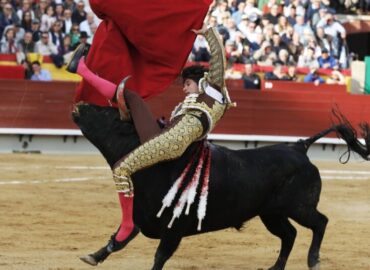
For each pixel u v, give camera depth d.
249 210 11.46
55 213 18.22
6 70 31.73
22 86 31.59
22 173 24.70
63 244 14.88
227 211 11.21
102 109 10.88
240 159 11.40
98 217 17.98
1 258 13.38
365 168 30.48
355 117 34.75
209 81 10.79
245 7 35.97
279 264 12.59
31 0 32.94
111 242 10.92
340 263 14.01
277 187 11.66
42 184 22.59
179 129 10.45
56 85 31.91
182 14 11.02
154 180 10.67
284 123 34.31
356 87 36.62
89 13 33.59
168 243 10.85
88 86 11.26
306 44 36.31
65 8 33.41
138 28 10.98
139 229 11.11
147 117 10.65
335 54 36.97
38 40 32.50
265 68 35.22
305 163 11.92
